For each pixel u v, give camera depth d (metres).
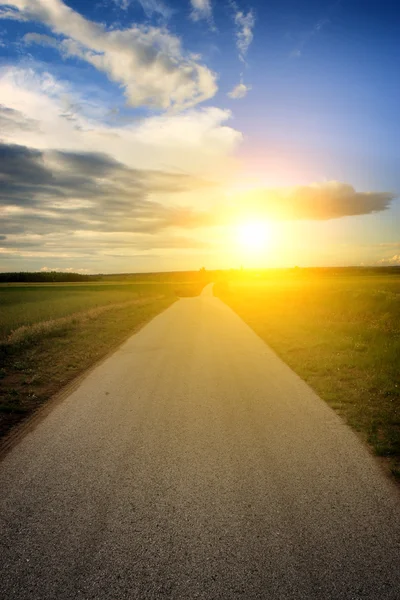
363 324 14.35
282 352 9.77
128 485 3.48
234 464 3.86
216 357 9.27
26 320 16.58
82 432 4.73
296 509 3.09
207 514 3.04
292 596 2.26
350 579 2.38
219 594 2.28
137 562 2.53
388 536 2.76
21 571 2.46
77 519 2.98
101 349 10.51
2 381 7.22
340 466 3.80
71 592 2.30
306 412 5.40
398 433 4.57
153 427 4.87
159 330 14.37
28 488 3.44
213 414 5.34
